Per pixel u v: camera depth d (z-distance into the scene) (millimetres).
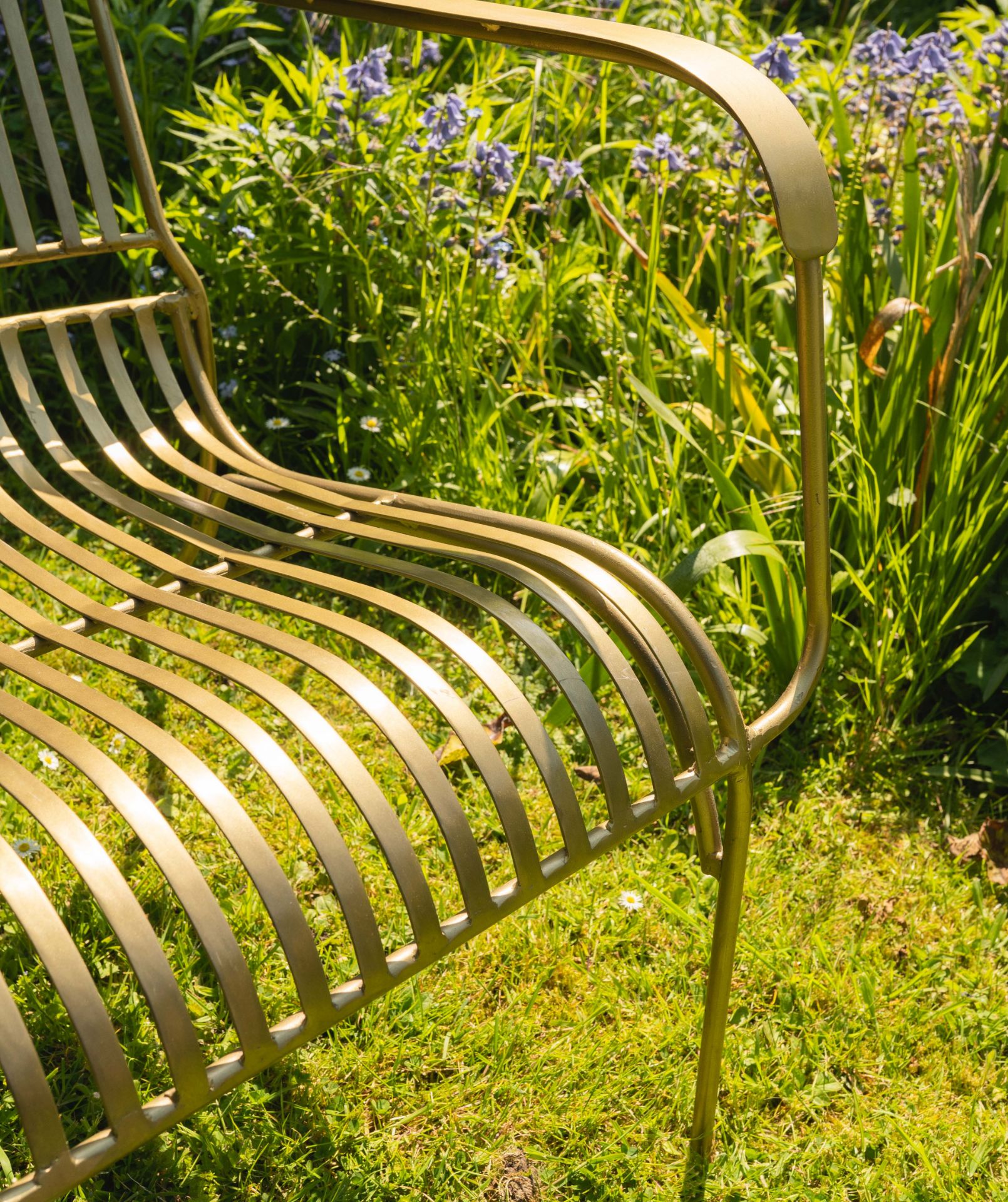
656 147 2082
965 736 1829
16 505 1149
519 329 2377
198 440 1342
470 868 825
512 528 1090
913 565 1872
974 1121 1296
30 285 2551
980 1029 1406
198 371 1444
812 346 1013
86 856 717
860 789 1760
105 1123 1227
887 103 2236
